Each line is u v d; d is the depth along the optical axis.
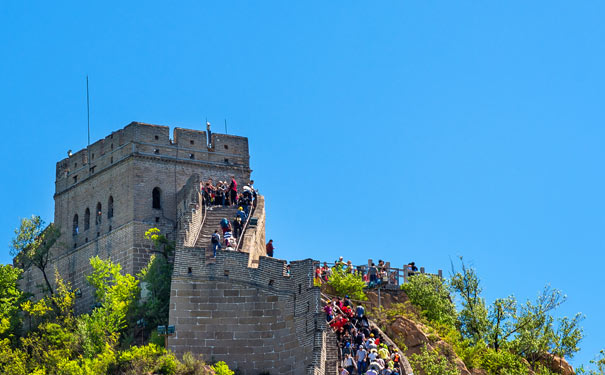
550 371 79.44
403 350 73.75
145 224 83.62
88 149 89.00
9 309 80.94
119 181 85.44
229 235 73.25
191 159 87.06
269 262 68.75
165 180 85.56
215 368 65.94
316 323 65.00
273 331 67.56
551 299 83.31
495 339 81.94
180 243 72.00
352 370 63.25
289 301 67.50
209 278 68.81
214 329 68.00
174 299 68.56
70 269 87.19
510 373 76.56
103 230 85.56
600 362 77.94
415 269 87.81
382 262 86.12
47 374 70.88
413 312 80.50
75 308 85.25
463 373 73.19
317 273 80.75
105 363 66.81
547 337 81.94
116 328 74.88
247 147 89.88
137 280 78.31
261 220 81.31
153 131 86.25
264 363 67.25
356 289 79.75
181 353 67.69
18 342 78.31
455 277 84.75
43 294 87.88
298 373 65.62
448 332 78.88
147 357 66.44
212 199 82.88
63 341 73.88
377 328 74.19
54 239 88.75
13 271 84.75
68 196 89.69
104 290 78.50
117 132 86.75
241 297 68.38
